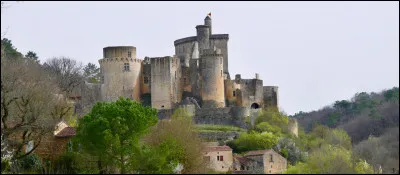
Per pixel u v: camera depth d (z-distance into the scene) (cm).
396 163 19638
